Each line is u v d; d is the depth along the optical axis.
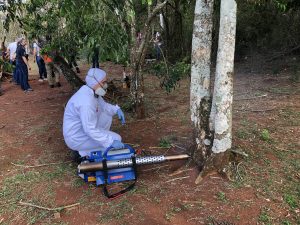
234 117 6.50
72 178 4.45
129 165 4.18
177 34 12.88
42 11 7.60
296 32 12.09
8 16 5.95
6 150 5.46
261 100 7.61
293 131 5.68
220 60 3.92
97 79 4.28
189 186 4.11
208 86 4.30
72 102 4.34
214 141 4.22
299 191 3.97
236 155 4.61
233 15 3.79
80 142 4.50
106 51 4.36
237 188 4.03
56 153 5.25
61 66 8.44
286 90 8.27
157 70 6.76
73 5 4.22
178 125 6.16
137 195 3.99
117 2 4.44
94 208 3.80
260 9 12.43
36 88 10.62
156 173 4.47
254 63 11.90
